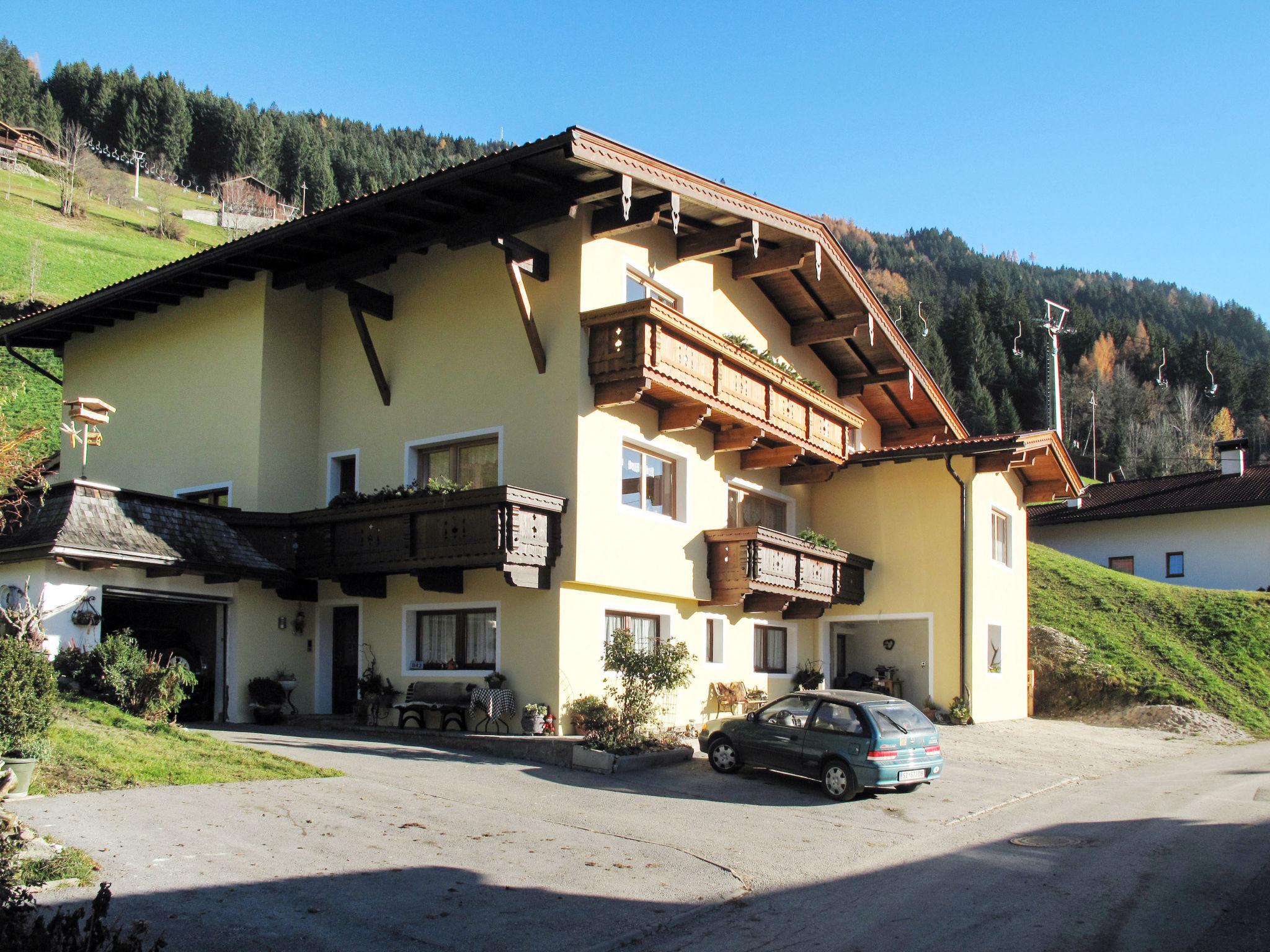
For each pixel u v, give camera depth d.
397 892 8.83
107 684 15.25
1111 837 11.81
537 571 16.73
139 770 12.24
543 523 16.66
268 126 124.81
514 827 11.39
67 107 119.31
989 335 102.50
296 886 8.80
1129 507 42.19
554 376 17.47
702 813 12.75
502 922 8.28
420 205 16.94
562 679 16.75
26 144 95.38
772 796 14.02
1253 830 12.11
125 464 21.89
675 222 16.61
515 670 17.20
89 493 16.47
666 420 18.86
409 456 19.11
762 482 22.64
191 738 14.38
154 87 119.62
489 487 17.78
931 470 23.48
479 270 18.69
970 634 22.64
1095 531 43.25
